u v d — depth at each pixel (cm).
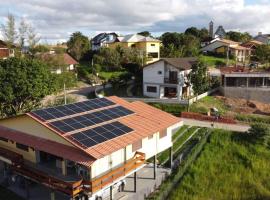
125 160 2747
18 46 7381
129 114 3103
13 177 2966
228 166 3491
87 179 2436
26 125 2756
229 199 2933
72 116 2769
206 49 10406
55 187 2400
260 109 5641
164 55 9231
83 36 10462
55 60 7350
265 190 3073
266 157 3662
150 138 3050
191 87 6031
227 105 5694
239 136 4112
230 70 6788
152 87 6172
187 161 3478
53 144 2520
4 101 3975
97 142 2419
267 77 6284
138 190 2933
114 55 8212
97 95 6034
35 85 4091
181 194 2953
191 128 4459
